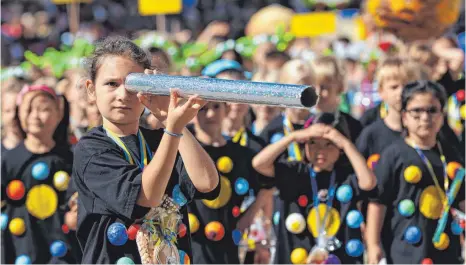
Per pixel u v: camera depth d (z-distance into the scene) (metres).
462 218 15.32
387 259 15.30
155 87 9.20
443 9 23.25
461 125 19.84
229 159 15.45
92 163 9.68
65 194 15.77
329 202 15.07
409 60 18.78
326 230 15.00
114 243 9.75
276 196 16.42
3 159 15.84
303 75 16.77
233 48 23.88
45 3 38.81
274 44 26.08
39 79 22.44
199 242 15.09
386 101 17.98
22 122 15.90
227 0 39.03
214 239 15.06
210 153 15.49
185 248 10.44
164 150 9.12
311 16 30.36
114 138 9.91
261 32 32.69
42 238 15.75
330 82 17.22
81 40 26.48
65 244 15.68
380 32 27.02
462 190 15.45
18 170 15.81
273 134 17.27
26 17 38.09
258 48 25.89
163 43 25.22
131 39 10.75
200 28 38.09
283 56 23.78
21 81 22.58
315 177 15.15
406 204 15.10
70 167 16.00
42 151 15.92
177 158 10.20
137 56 9.77
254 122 21.08
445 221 15.16
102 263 9.83
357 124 17.84
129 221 9.79
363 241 16.28
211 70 17.11
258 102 8.45
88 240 9.95
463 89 20.05
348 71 28.33
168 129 9.08
